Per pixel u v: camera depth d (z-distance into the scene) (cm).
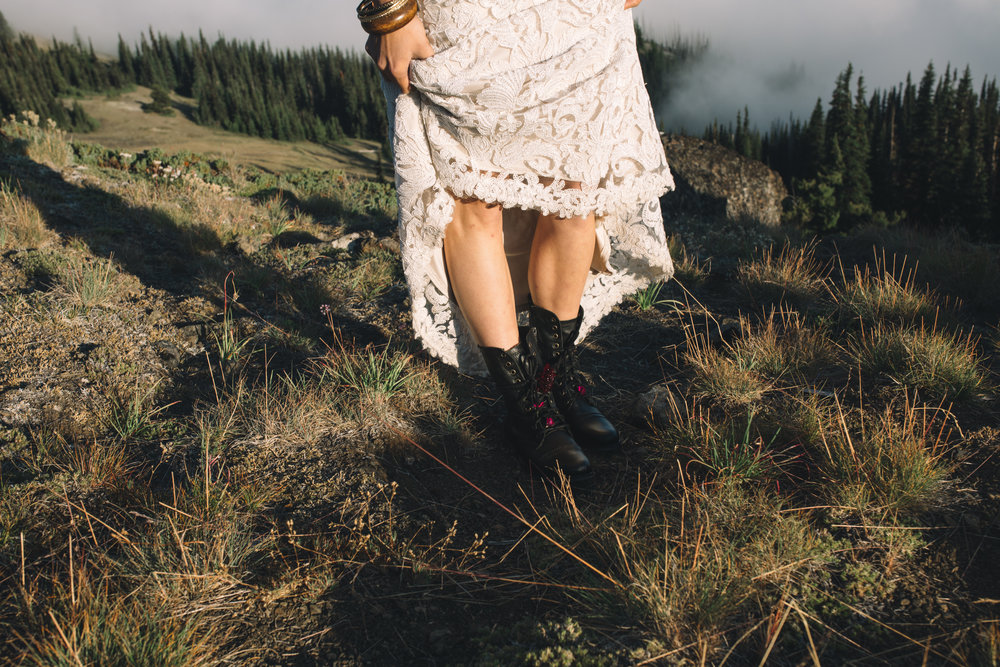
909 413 234
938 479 196
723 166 939
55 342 290
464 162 192
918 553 172
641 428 245
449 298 235
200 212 569
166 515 178
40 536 174
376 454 223
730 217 724
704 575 158
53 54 18238
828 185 5597
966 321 340
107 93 17925
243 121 15412
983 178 6181
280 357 299
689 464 214
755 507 186
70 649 130
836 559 169
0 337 289
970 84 10625
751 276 412
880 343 283
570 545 180
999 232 5975
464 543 185
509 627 154
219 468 209
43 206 511
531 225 241
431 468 221
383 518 191
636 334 337
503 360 212
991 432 221
